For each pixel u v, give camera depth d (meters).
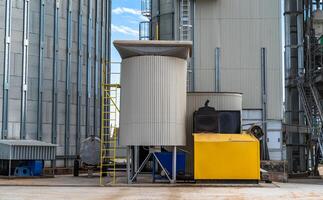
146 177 30.77
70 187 24.48
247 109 36.06
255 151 25.88
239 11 36.75
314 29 45.41
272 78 36.22
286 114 46.69
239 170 25.75
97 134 43.12
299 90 44.38
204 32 36.75
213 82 36.38
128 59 26.83
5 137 35.41
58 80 38.56
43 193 21.22
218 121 28.09
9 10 36.50
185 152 28.81
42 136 37.16
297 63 46.34
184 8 36.66
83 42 41.53
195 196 20.05
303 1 46.78
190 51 28.11
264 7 36.69
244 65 36.44
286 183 31.33
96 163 32.16
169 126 26.22
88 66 41.84
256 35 36.56
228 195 20.50
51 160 34.97
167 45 26.28
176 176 26.53
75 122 39.97
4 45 36.09
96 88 43.34
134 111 26.34
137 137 26.17
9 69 36.06
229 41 36.62
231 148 25.86
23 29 36.91
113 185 25.23
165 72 26.42
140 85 26.39
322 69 41.12
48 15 38.44
